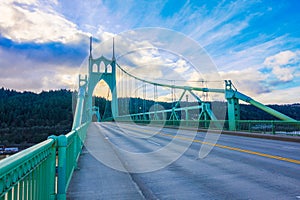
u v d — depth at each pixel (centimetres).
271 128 1429
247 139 1297
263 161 627
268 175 475
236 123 1745
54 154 280
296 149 873
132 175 489
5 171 129
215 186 408
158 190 391
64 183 309
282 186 400
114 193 362
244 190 383
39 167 216
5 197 142
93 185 402
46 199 250
